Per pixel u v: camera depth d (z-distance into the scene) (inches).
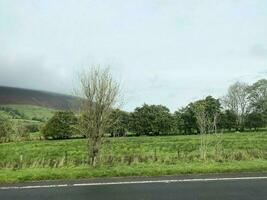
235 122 4596.5
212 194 516.4
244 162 877.2
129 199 490.3
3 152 2158.0
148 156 998.4
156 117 4392.2
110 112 972.6
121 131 4121.6
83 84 1165.1
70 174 707.4
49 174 706.8
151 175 711.1
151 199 489.1
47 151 2164.1
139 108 4434.1
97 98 965.8
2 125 3422.7
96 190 555.5
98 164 899.4
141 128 4318.4
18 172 754.8
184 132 4525.1
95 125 951.0
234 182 611.2
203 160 957.2
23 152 2124.8
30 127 3959.2
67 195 519.8
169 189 556.1
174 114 4559.5
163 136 3917.3
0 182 658.2
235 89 4763.8
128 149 2101.4
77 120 979.3
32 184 619.5
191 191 538.6
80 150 2166.6
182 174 717.9
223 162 895.7
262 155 1013.2
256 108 4741.6
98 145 949.8
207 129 1460.4
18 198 504.1
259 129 4741.6
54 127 3533.5
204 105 2527.1
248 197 495.5
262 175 686.5
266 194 514.3
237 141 2605.8
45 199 495.8
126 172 724.0
